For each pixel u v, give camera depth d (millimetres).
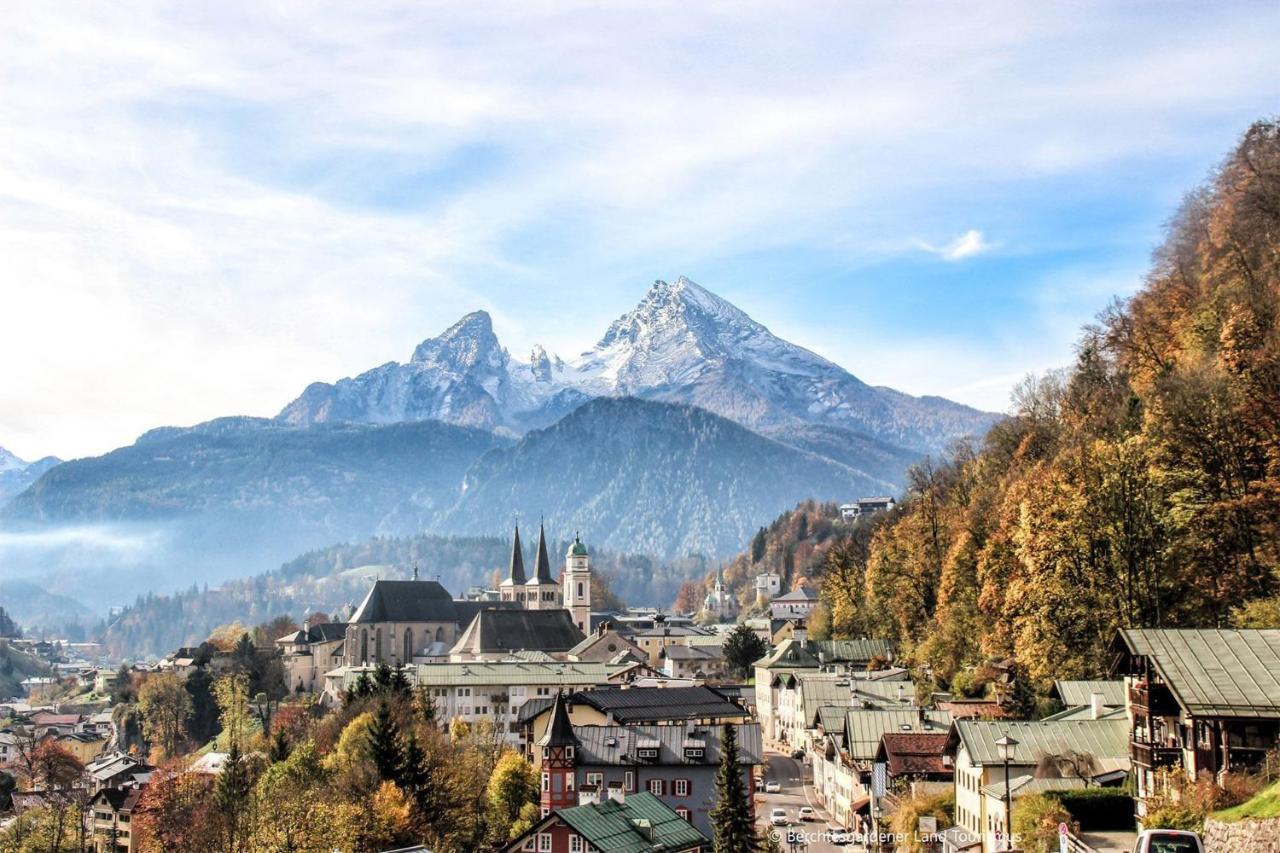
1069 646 138625
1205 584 126562
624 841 128750
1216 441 129875
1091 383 190250
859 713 168500
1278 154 165250
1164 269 181000
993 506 190875
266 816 171625
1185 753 88750
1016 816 100250
